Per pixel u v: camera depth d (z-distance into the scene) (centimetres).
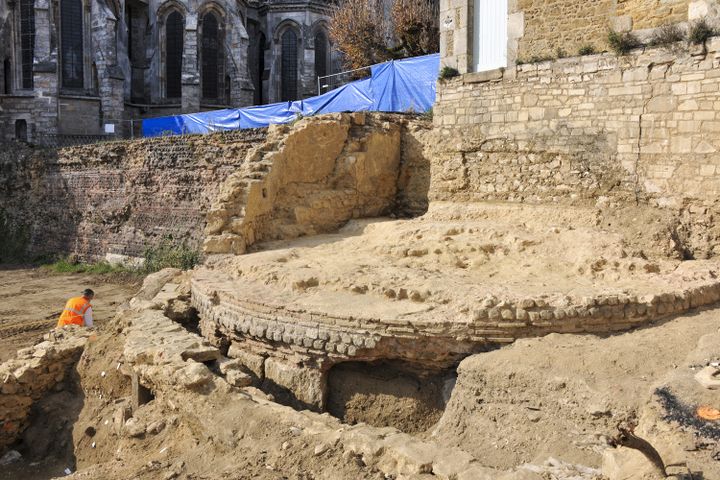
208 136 2328
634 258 1041
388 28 3369
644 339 779
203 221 2347
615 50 1262
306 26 4816
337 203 1586
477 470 528
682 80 1185
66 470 879
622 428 479
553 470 545
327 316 866
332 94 2327
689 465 467
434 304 894
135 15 4447
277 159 1459
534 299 821
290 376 905
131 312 1080
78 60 4000
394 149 1745
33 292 2270
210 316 1026
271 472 586
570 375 696
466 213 1446
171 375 777
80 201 2909
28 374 974
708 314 866
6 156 3228
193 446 701
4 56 3922
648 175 1240
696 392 586
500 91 1448
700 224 1173
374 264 1116
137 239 2617
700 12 1162
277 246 1355
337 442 614
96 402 955
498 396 728
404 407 864
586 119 1318
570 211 1320
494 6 1473
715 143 1151
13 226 3177
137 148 2611
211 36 4409
